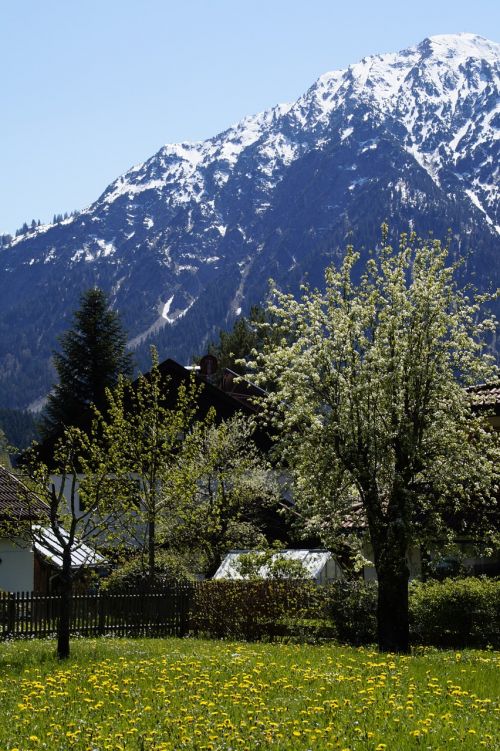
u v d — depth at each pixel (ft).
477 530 85.97
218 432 133.08
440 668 58.65
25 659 68.23
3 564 136.87
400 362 78.64
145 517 112.98
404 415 78.84
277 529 148.15
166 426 121.39
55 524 73.15
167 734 39.32
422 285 82.02
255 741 37.83
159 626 101.55
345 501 81.71
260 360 85.35
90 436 182.39
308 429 79.30
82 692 50.44
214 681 53.21
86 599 97.40
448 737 37.58
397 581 77.66
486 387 101.40
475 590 82.12
